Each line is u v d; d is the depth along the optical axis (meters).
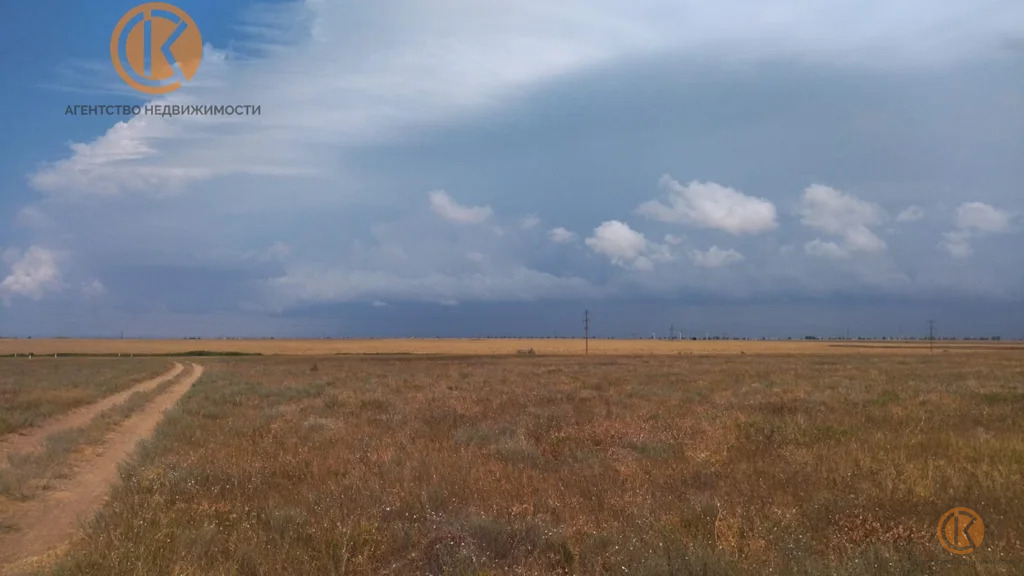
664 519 8.79
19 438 19.59
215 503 10.43
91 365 74.25
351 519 8.77
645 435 15.97
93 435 18.77
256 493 11.17
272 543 8.36
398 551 8.30
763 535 8.24
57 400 28.34
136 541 8.18
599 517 9.27
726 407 22.06
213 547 8.24
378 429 18.34
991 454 12.59
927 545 7.91
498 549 8.14
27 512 10.98
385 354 119.25
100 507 10.91
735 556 7.52
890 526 8.59
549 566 7.69
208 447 15.57
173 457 14.11
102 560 7.57
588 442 15.54
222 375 51.34
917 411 19.55
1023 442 13.63
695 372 45.59
